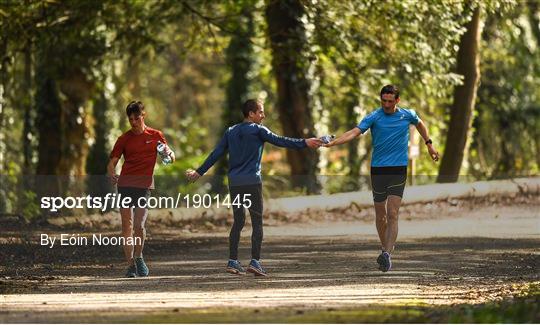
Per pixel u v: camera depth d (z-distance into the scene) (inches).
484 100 3179.1
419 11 2122.3
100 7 2266.2
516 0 2242.9
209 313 978.1
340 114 3083.2
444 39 2192.4
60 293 1162.0
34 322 930.7
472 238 1878.7
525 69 3149.6
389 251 1359.5
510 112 3238.2
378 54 2278.5
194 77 4596.5
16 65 2736.2
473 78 2454.5
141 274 1341.0
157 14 2404.0
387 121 1362.0
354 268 1419.8
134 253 1342.3
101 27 2428.6
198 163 3713.1
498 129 3250.5
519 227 2010.3
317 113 2689.5
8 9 2239.2
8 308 1022.4
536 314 951.0
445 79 2278.5
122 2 2325.3
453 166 2448.3
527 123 3238.2
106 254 1604.3
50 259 1537.9
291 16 2359.7
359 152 3218.5
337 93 2746.1
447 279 1290.6
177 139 4473.4
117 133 3016.7
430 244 1785.2
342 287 1203.9
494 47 2960.1
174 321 933.2
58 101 2684.5
